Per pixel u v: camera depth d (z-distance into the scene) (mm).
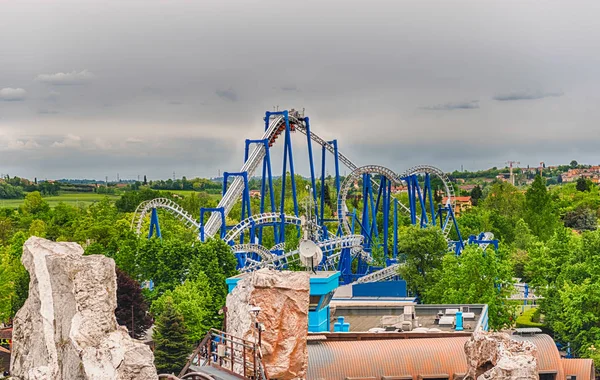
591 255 154250
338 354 76875
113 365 40875
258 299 53375
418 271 171750
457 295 137500
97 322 42531
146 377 41156
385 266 188125
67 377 41719
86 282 42938
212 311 137750
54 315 43562
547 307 150625
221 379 51469
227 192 182500
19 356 45438
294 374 52750
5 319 141375
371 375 75812
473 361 48438
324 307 85250
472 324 100438
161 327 117250
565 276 150500
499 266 140875
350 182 190875
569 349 135750
